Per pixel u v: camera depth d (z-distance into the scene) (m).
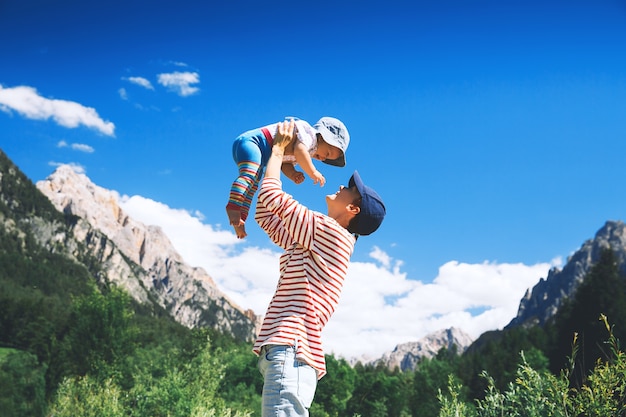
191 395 15.90
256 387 46.19
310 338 2.54
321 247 2.67
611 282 53.00
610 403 3.86
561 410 3.99
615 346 3.96
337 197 2.97
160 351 57.28
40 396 45.00
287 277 2.66
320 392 66.44
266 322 2.61
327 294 2.64
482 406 4.50
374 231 2.96
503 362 61.06
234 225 2.96
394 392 75.75
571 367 4.17
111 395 16.27
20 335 87.94
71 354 48.94
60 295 177.88
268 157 3.07
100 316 50.12
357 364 123.50
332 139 3.17
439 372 73.31
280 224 2.85
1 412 42.12
